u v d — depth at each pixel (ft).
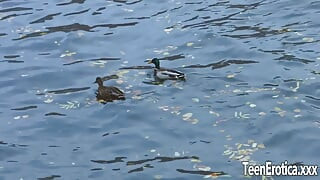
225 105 62.69
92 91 67.72
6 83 71.31
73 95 67.31
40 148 59.36
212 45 75.41
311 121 59.31
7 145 59.98
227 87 65.92
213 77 68.03
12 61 76.18
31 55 77.30
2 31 84.07
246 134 58.29
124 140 59.21
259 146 56.65
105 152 57.82
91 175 54.80
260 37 76.28
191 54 73.82
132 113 62.80
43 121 63.26
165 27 81.30
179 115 61.82
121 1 91.30
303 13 81.51
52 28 83.87
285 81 66.08
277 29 78.07
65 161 57.16
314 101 62.23
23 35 82.48
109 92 65.31
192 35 78.23
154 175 53.93
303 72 67.56
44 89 69.41
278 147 56.44
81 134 60.80
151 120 61.57
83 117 63.16
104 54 75.97
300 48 72.79
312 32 76.38
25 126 62.80
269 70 68.64
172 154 56.54
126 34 80.48
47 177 55.21
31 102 66.95
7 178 55.47
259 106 62.03
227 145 57.00
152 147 57.82
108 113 63.21
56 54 77.00
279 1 85.66
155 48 76.23
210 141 57.77
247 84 66.23
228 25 80.23
